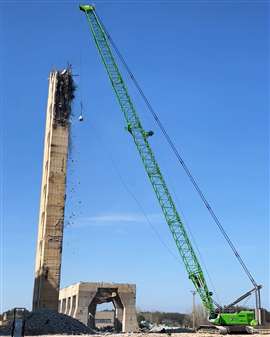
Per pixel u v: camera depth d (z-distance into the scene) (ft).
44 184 333.42
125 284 451.12
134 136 310.86
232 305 277.44
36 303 310.65
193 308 444.96
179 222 299.17
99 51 321.32
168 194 302.25
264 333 265.13
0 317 303.27
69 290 494.18
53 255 307.78
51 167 321.32
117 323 465.88
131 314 442.09
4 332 234.99
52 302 300.61
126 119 312.91
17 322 128.88
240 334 262.47
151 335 235.61
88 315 450.30
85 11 323.16
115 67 319.06
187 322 633.20
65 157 325.42
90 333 270.05
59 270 306.35
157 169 305.12
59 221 313.73
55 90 335.26
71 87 338.13
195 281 291.38
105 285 449.06
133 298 448.24
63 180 320.70
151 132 310.45
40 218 334.03
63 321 271.28
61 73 339.16
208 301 286.46
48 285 302.25
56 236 311.06
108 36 322.55
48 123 342.44
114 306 488.85
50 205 314.96
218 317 264.31
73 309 468.34
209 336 238.48
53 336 227.20
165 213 299.79
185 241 297.74
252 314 268.41
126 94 316.60
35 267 334.44
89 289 446.60
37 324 259.80
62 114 331.57
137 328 438.81
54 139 326.24
